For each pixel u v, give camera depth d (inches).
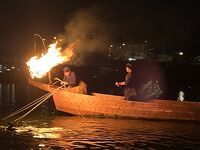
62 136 579.2
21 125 685.3
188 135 603.8
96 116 790.5
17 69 4173.2
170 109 754.8
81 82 809.5
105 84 3029.0
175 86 2842.0
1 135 582.9
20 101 1387.8
